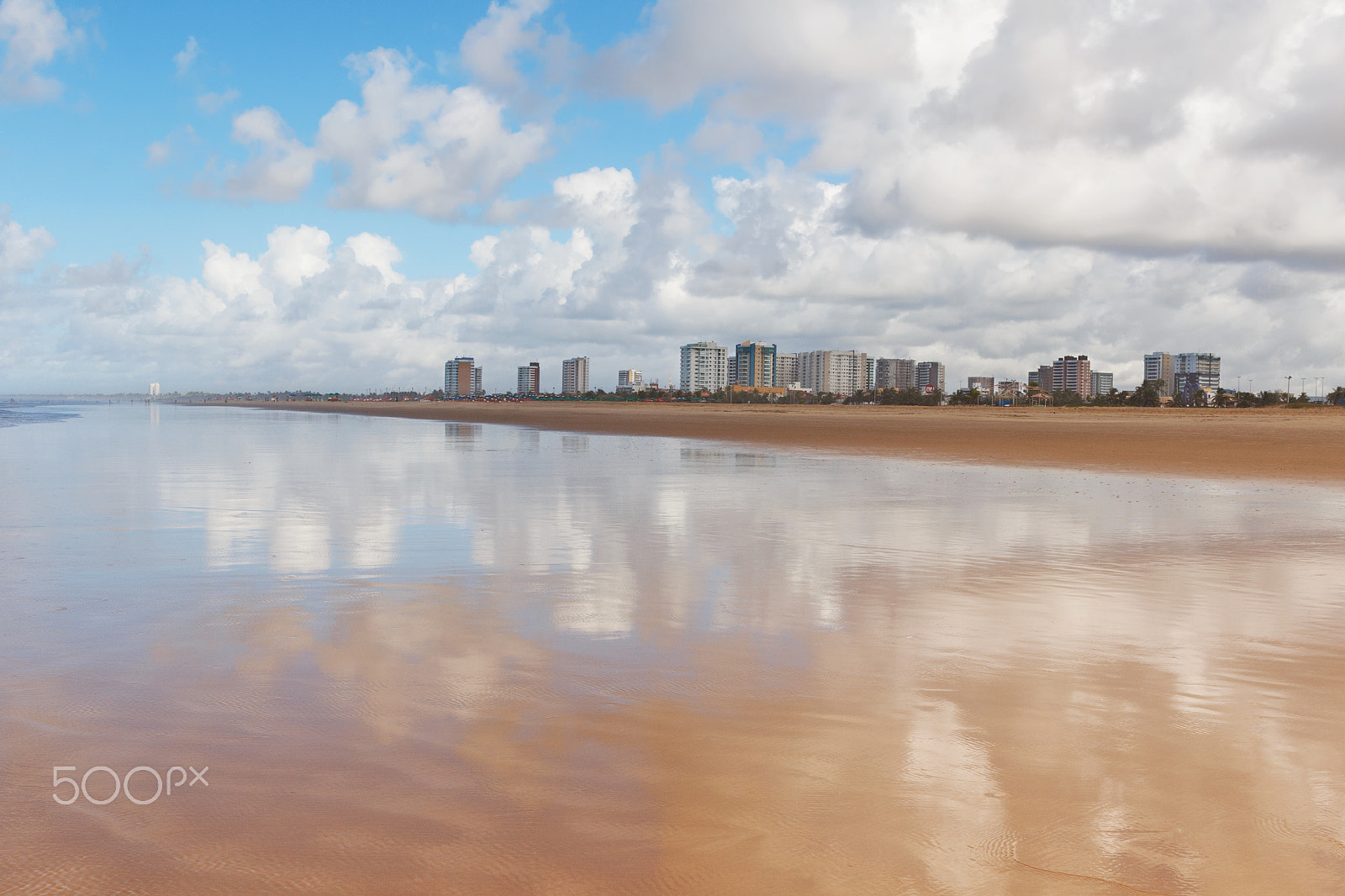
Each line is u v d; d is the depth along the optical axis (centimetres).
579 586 885
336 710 509
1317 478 2283
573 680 574
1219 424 6931
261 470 2288
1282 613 788
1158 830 372
